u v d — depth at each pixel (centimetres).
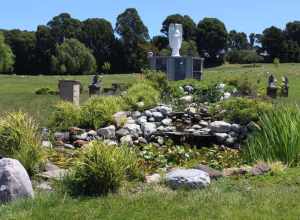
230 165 957
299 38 12412
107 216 594
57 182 734
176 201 654
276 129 967
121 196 679
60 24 10581
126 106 1628
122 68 10644
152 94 1811
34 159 807
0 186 650
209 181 743
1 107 2286
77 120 1365
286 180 775
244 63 11512
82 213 605
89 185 701
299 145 938
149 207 628
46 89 3425
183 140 1309
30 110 2066
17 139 827
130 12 10681
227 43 11850
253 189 723
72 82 2105
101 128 1330
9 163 664
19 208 624
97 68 10669
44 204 639
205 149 1148
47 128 1318
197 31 11431
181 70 2973
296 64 9194
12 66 9825
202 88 2042
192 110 1555
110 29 10844
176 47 3081
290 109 1073
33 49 10088
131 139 1279
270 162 880
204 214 601
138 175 768
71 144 1212
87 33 10694
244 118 1377
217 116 1480
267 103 1460
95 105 1420
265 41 11938
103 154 713
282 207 630
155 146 1180
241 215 596
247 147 1039
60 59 9669
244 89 2350
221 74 5556
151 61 3042
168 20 10981
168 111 1561
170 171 824
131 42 10544
